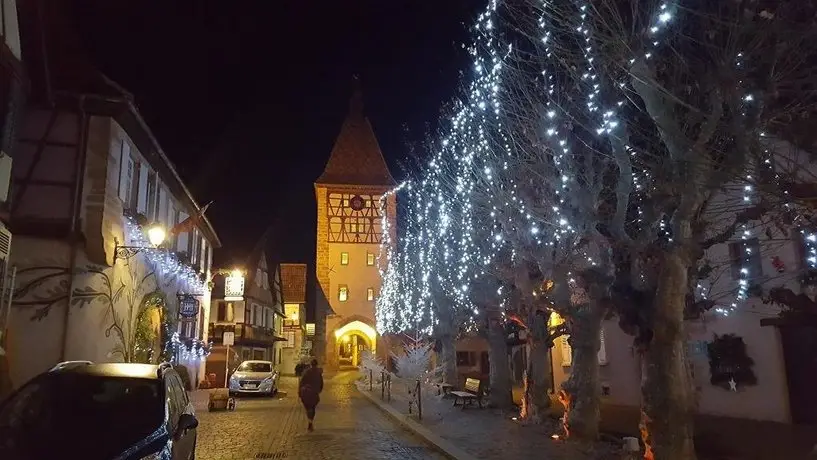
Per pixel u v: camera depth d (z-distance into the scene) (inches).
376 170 2484.0
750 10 292.4
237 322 1721.2
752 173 285.1
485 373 1510.8
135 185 777.6
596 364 518.0
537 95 470.9
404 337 1450.5
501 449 488.4
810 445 435.8
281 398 1106.1
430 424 650.8
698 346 636.7
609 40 335.3
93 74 662.5
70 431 263.7
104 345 671.1
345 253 2383.1
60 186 629.0
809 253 503.8
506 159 554.9
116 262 696.4
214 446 537.6
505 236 601.9
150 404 293.0
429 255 1007.0
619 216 370.9
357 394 1197.7
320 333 2335.1
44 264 616.1
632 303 377.7
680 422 347.3
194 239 1193.4
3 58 448.1
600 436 521.7
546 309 617.9
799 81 304.0
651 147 457.4
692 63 346.9
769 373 562.3
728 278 598.2
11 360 590.6
